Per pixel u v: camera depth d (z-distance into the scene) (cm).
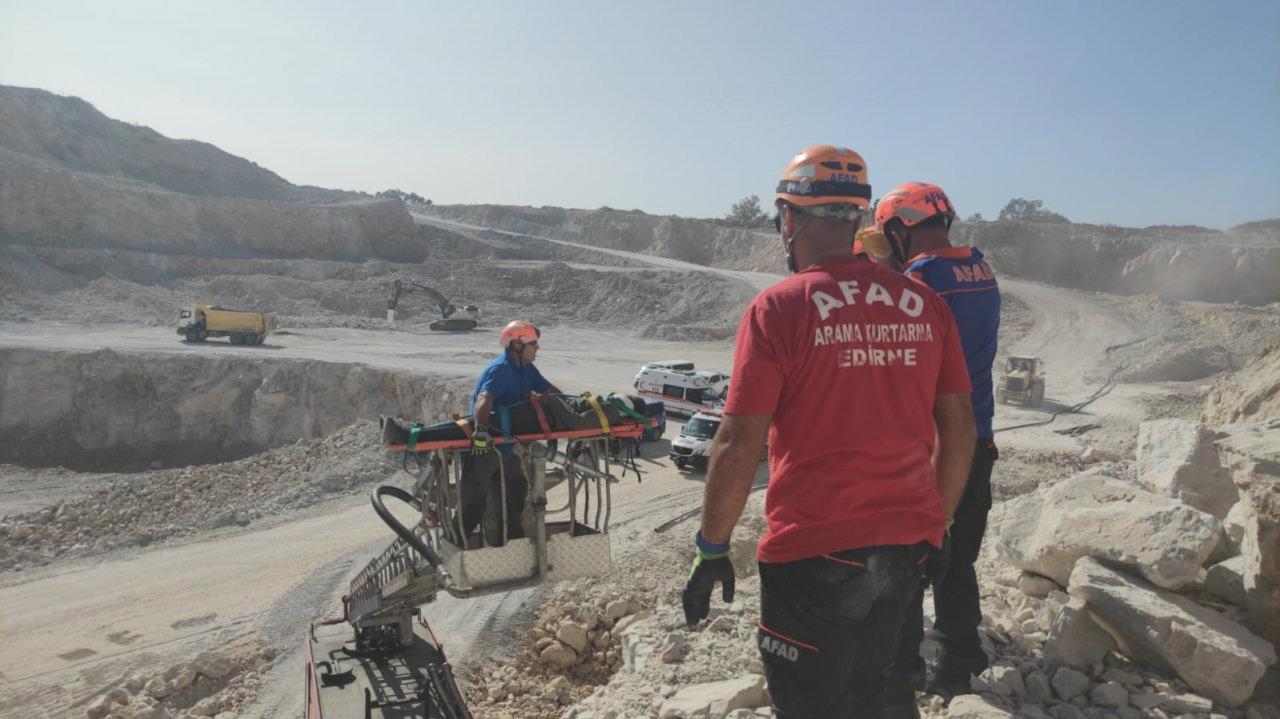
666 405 3759
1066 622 478
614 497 2311
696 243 13875
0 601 1969
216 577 2033
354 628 776
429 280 8894
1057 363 5722
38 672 1577
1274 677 434
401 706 663
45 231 7875
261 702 1380
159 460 4875
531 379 604
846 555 243
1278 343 1466
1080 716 429
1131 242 11269
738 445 244
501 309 8400
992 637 532
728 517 246
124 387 4981
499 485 589
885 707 298
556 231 15575
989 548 759
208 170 11731
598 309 8669
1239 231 13138
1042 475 2116
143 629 1747
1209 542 476
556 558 583
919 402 255
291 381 4800
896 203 438
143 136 11219
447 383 4294
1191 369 5038
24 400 4950
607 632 1316
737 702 545
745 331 257
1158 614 440
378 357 5203
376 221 10306
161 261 8000
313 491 2803
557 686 1180
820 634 248
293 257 9569
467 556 562
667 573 1524
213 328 5606
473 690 1228
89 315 6562
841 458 245
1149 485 755
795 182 274
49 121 10081
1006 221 12025
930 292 273
